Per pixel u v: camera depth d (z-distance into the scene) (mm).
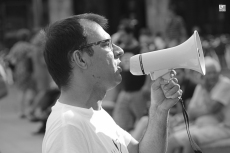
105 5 32750
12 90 19312
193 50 2893
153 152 3080
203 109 7316
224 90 7102
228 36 29453
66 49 2781
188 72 8828
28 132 11414
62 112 2662
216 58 23500
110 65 2842
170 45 15633
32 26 31453
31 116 13023
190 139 3189
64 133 2541
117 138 2889
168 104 3033
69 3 28484
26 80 14242
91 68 2807
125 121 9484
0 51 29812
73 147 2518
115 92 11328
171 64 2947
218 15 30203
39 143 10094
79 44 2781
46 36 2869
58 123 2594
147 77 9312
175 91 2971
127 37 9797
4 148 9688
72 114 2646
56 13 28438
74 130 2566
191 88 8109
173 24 17594
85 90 2820
